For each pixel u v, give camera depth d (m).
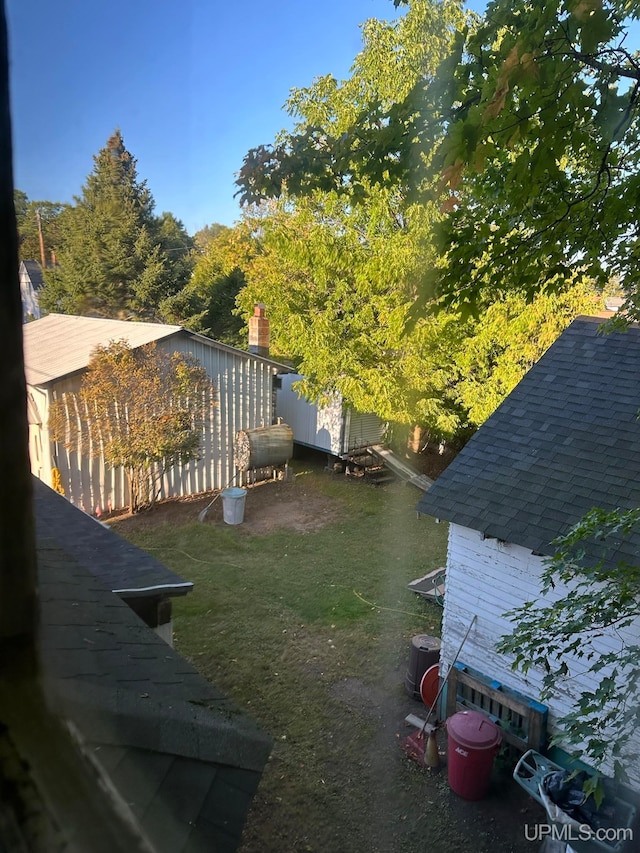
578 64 2.38
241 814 1.70
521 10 2.37
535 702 4.80
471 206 3.64
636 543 4.12
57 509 5.76
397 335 8.48
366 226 9.18
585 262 3.31
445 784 4.73
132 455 9.60
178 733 1.75
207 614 7.25
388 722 5.45
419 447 12.84
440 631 6.95
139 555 4.84
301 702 5.67
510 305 9.15
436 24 3.37
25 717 0.69
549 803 3.75
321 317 10.86
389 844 4.16
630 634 4.18
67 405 9.12
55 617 2.18
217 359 11.57
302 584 8.13
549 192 3.04
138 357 9.66
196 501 11.38
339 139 2.72
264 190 2.76
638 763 3.18
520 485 5.10
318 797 4.54
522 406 5.97
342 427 13.09
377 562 8.88
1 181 0.50
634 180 2.89
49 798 0.69
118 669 2.05
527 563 4.84
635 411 5.29
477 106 2.43
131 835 0.84
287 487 12.55
